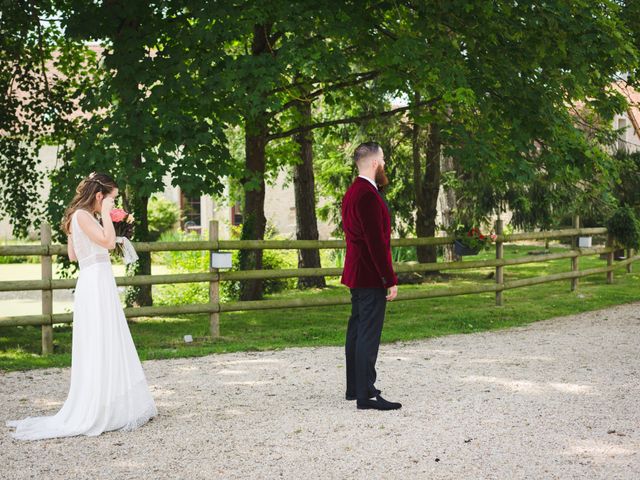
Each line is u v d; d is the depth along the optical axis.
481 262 10.55
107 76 9.34
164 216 25.45
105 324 4.53
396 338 8.00
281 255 15.62
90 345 4.50
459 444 4.12
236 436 4.33
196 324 9.78
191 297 12.27
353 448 4.06
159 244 7.97
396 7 9.52
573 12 9.40
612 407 4.92
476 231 10.45
